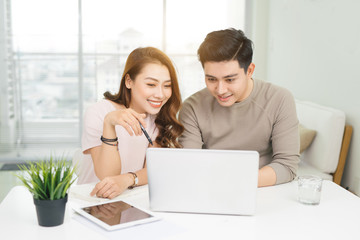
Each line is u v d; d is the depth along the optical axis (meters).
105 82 4.81
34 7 4.61
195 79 4.95
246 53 1.57
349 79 2.70
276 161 1.71
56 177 1.19
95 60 4.77
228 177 1.25
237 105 1.83
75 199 1.43
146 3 4.75
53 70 4.75
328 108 2.77
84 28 4.70
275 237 1.13
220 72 1.56
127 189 1.54
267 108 1.82
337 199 1.44
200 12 4.81
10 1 4.57
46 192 1.18
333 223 1.23
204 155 1.25
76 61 4.76
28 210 1.32
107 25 4.73
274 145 1.80
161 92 1.63
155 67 1.61
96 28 4.72
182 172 1.27
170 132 1.80
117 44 4.77
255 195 1.26
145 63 1.61
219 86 1.59
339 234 1.15
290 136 1.77
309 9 3.32
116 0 4.70
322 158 2.64
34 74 4.73
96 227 1.17
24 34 4.64
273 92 1.84
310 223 1.22
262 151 1.91
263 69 4.52
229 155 1.24
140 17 4.76
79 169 1.93
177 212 1.31
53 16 4.65
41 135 4.83
